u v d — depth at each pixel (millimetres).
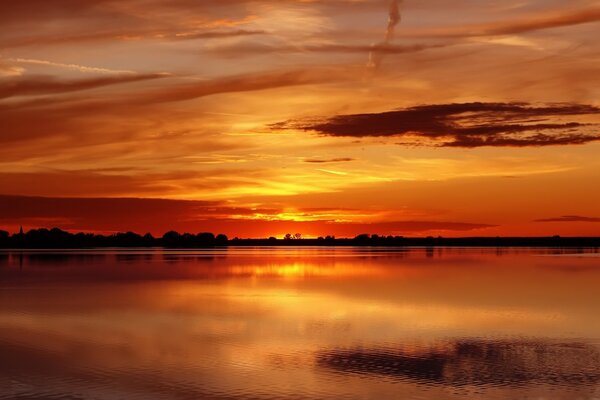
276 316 50406
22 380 31188
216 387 30078
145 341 40375
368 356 35906
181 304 57938
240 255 185875
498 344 39156
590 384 30484
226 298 62812
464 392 29266
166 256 174500
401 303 58406
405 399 28312
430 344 39062
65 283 79875
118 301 60438
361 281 82125
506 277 88625
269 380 31094
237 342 39969
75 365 34000
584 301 59500
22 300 61250
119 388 29969
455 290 69750
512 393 29188
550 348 37938
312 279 85562
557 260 143000
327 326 45594
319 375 31875
